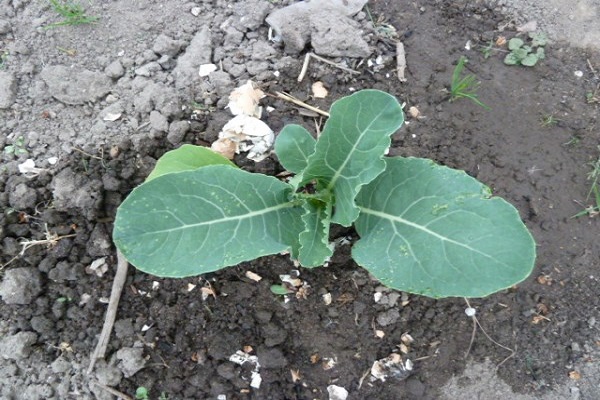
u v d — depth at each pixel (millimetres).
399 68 534
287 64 537
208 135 519
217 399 495
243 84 533
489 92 532
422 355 498
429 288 409
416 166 437
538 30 553
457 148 518
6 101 531
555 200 513
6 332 506
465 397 499
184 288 504
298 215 465
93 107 533
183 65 538
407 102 529
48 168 521
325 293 500
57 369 499
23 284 500
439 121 524
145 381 497
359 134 420
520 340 502
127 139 521
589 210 510
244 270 504
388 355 500
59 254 508
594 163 519
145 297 507
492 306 501
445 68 537
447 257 409
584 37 551
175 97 527
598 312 506
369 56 539
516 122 525
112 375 495
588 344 503
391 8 556
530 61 538
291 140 441
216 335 496
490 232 403
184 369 498
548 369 501
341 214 445
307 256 441
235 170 432
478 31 552
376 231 442
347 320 498
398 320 499
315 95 531
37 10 554
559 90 534
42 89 534
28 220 516
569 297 506
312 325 500
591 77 539
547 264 509
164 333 500
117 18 554
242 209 435
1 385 499
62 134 526
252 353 498
